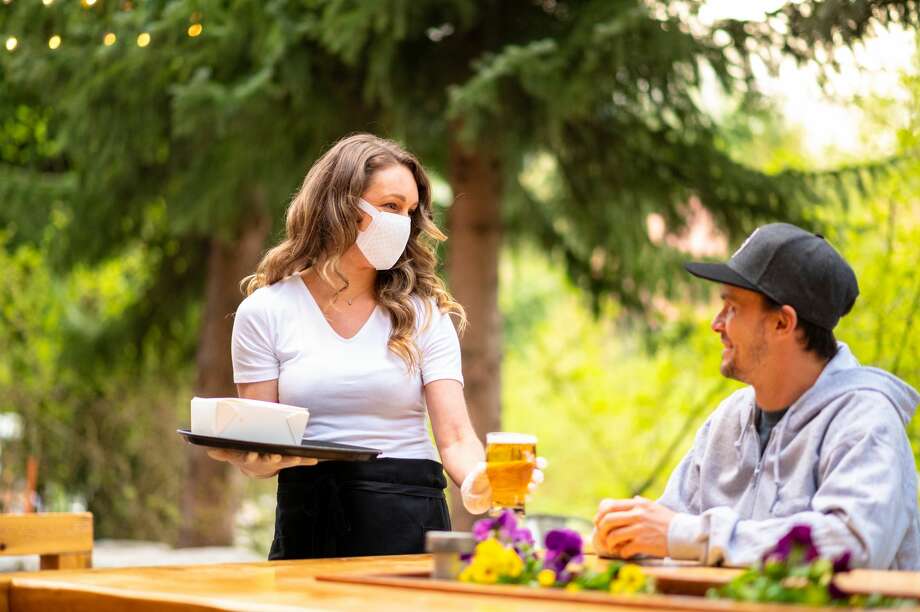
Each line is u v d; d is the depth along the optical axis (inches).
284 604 81.7
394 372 146.4
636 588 86.4
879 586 89.2
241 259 467.8
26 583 99.4
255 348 147.0
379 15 303.9
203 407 127.7
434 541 98.7
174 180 401.1
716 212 353.1
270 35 322.3
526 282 729.6
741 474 127.7
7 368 515.2
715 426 132.7
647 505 114.0
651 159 354.6
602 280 413.4
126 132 358.3
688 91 335.0
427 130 378.0
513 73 303.3
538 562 98.5
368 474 144.3
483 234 366.3
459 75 341.4
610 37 296.2
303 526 145.6
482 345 364.5
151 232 484.1
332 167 149.3
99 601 93.0
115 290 554.9
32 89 355.9
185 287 498.3
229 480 477.1
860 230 344.2
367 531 143.3
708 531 109.0
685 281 392.8
